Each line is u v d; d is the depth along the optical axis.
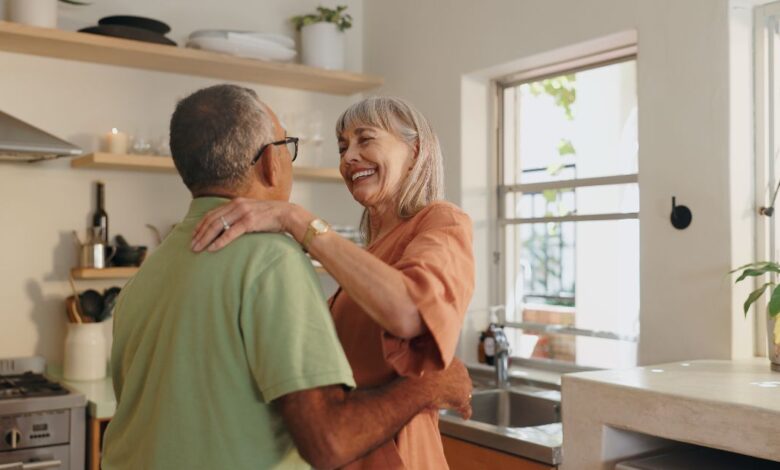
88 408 2.71
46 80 3.23
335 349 1.09
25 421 2.55
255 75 3.55
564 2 2.98
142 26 3.20
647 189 2.67
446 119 3.53
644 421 1.87
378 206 1.47
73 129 3.28
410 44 3.74
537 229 3.42
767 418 1.61
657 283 2.62
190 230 1.21
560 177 3.33
